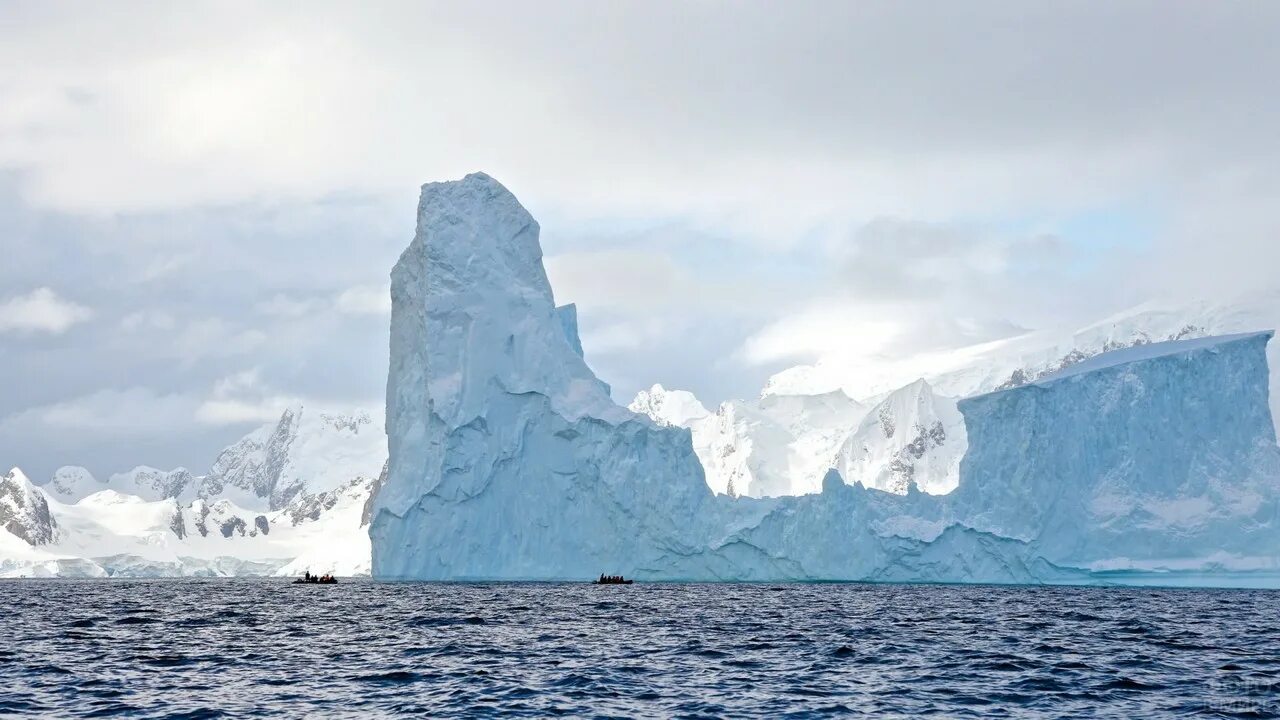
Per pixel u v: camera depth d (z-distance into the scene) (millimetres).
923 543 145500
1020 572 142250
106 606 115812
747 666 64438
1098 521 139625
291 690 55938
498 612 98188
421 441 148125
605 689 56375
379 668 62906
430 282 149875
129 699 53594
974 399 148250
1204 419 139750
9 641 76625
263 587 171625
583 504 148875
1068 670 63656
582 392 151750
